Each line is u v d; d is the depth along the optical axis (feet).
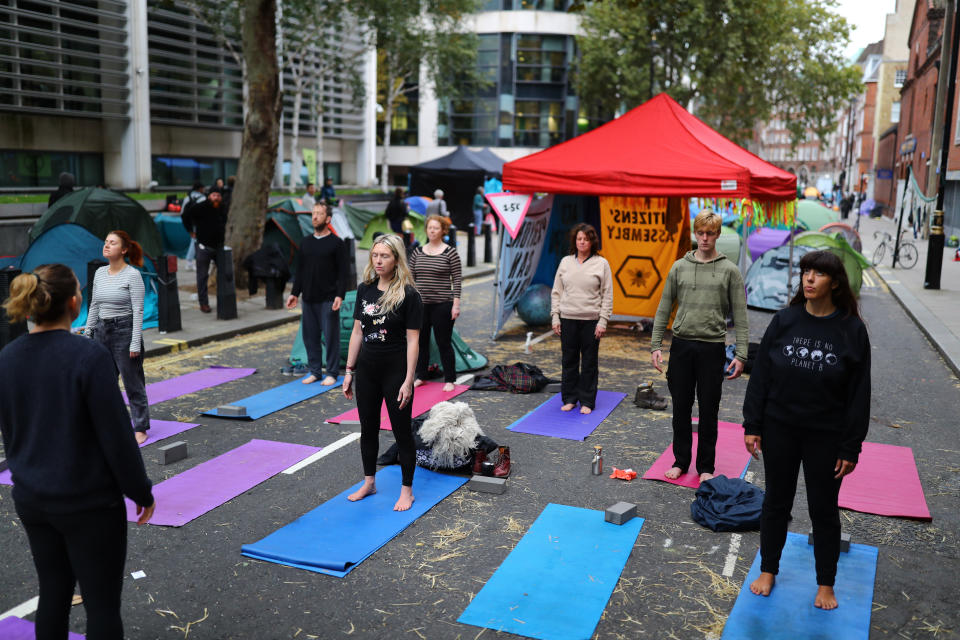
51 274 9.69
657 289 38.73
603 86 147.64
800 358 12.53
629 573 14.53
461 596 13.64
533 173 35.50
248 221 46.21
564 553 15.23
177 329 35.96
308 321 28.32
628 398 27.17
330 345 28.50
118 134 95.55
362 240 73.41
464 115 179.93
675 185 32.30
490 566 14.76
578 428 23.57
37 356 9.59
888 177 169.89
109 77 92.79
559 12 171.22
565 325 25.07
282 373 30.04
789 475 13.09
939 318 42.37
